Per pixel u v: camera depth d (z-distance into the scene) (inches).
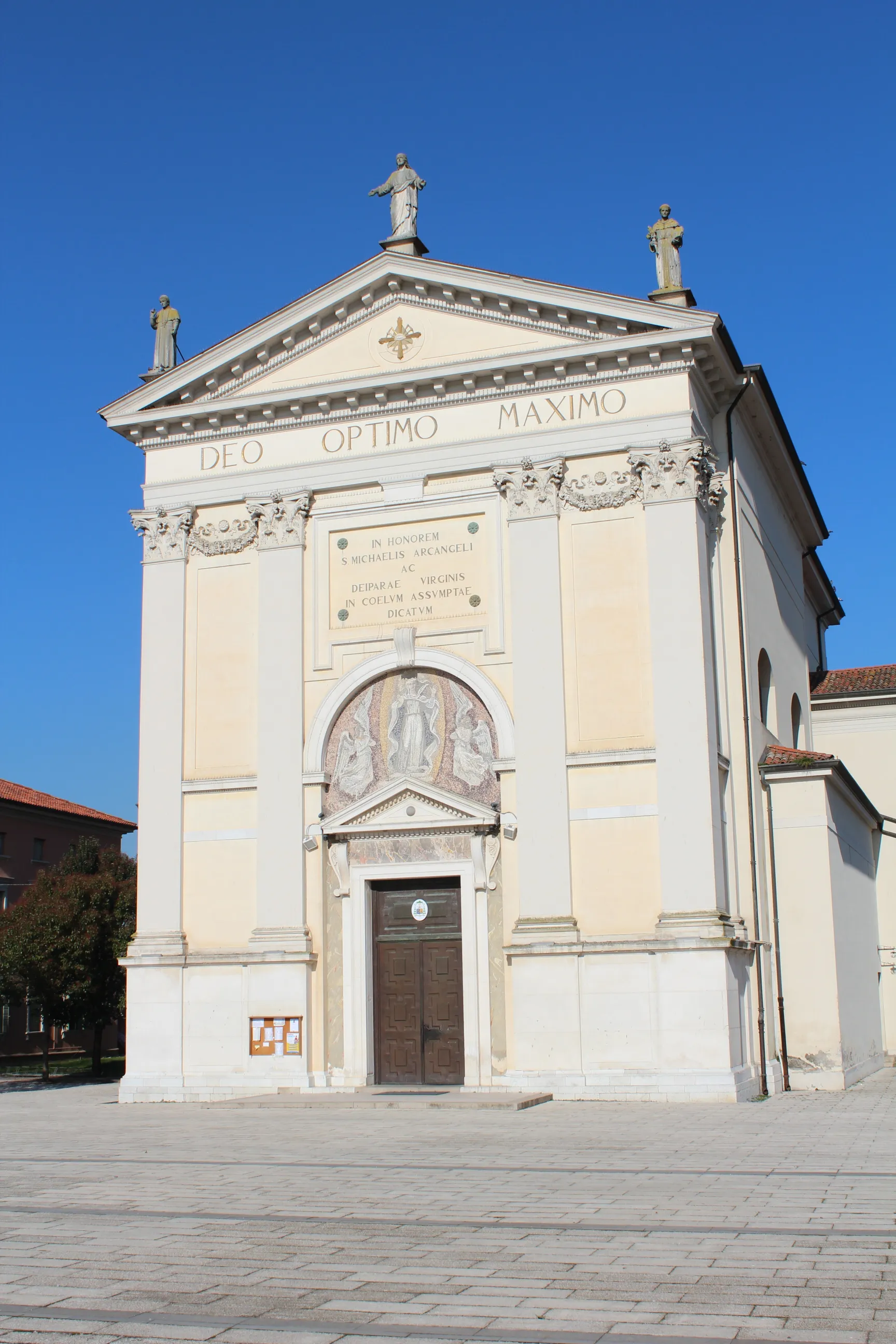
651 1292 388.2
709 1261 428.5
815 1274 407.8
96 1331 356.8
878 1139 752.3
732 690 1171.9
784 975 1162.6
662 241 1194.0
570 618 1125.7
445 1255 443.2
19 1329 359.3
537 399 1169.4
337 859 1159.0
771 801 1197.7
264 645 1207.6
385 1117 927.7
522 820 1101.7
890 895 1551.4
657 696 1085.1
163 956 1174.3
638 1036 1037.8
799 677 1588.3
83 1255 456.1
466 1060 1096.2
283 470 1234.6
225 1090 1140.5
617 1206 532.4
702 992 1027.9
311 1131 844.0
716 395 1208.8
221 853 1192.2
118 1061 2219.5
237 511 1250.0
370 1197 564.7
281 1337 346.0
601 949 1056.2
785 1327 348.2
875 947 1482.5
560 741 1104.2
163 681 1230.9
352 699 1190.9
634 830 1076.5
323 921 1157.1
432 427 1196.5
